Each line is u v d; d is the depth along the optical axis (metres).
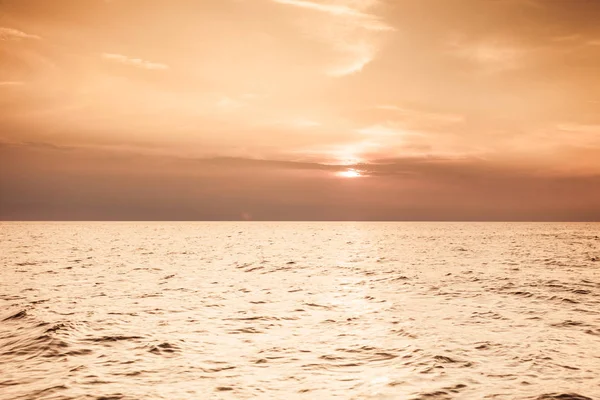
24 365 15.92
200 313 25.22
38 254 67.69
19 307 26.00
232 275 43.66
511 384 14.20
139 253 71.88
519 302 28.55
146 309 26.27
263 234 164.88
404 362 16.47
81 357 16.88
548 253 72.00
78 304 27.64
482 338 19.72
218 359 16.89
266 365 16.23
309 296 31.27
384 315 24.80
